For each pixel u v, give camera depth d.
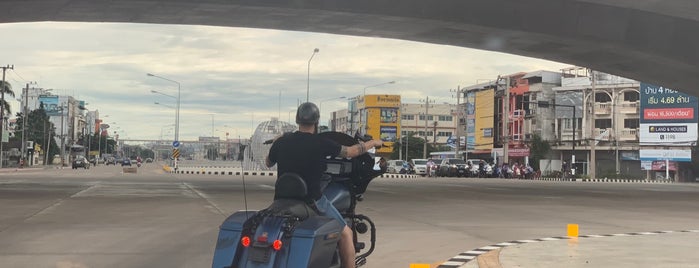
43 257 9.62
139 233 12.59
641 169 78.94
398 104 139.50
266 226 4.57
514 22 31.20
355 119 146.75
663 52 33.31
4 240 11.43
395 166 78.44
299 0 28.86
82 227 13.46
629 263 8.89
